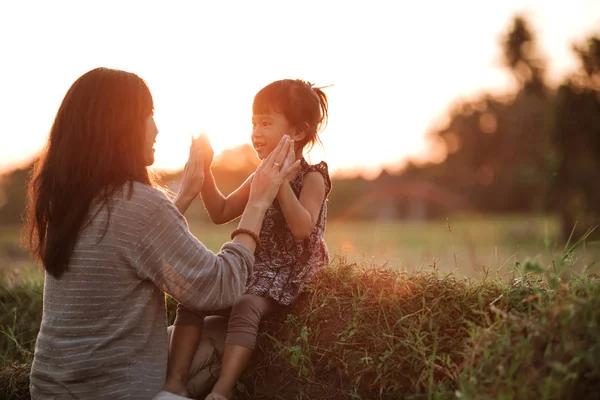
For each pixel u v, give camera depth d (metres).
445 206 68.00
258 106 3.10
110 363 2.23
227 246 2.46
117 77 2.38
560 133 28.06
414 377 2.43
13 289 4.44
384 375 2.47
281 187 2.71
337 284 2.84
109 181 2.28
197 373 2.67
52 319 2.30
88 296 2.24
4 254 15.05
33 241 2.44
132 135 2.34
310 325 2.72
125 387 2.24
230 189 26.98
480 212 67.50
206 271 2.30
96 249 2.24
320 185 2.97
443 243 20.77
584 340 2.00
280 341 2.72
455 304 2.61
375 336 2.58
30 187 2.46
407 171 75.94
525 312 2.48
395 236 28.05
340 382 2.56
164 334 2.39
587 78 27.20
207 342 2.69
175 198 2.87
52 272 2.27
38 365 2.32
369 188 67.62
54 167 2.32
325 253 3.02
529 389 1.98
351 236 27.31
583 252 2.77
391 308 2.64
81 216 2.25
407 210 68.25
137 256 2.25
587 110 27.25
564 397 1.94
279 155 2.63
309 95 3.12
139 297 2.29
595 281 2.49
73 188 2.27
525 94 58.97
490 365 2.12
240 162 27.42
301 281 2.81
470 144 66.44
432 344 2.50
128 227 2.24
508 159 64.44
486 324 2.48
